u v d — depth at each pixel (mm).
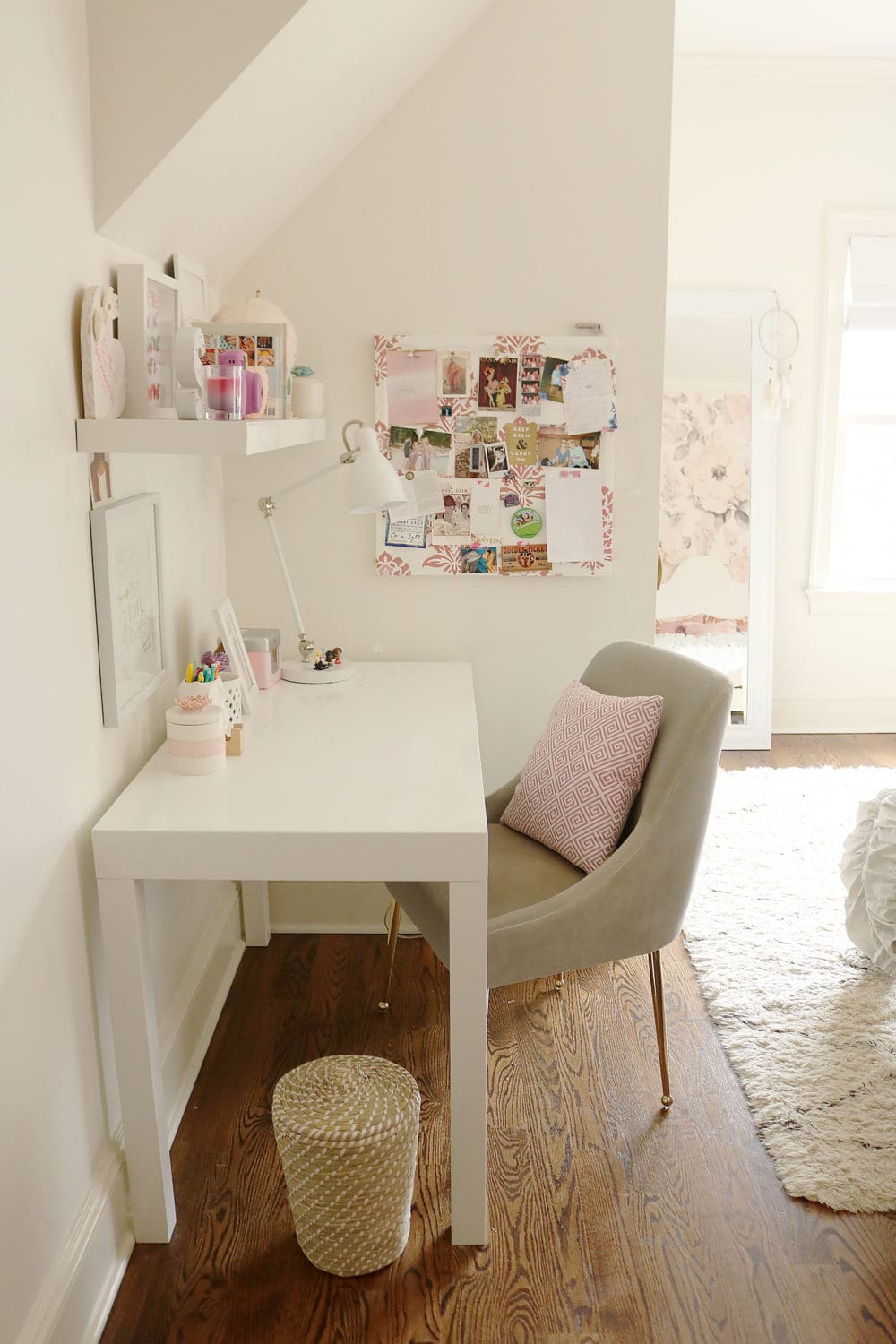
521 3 2734
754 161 4469
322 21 1917
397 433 2912
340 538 2980
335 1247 1854
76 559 1793
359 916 3133
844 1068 2422
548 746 2439
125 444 1788
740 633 4648
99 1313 1782
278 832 1798
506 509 2951
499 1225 2008
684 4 3709
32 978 1596
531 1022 2658
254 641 2686
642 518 2971
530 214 2830
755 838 3656
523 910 2104
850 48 4180
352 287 2865
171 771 2086
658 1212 2033
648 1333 1772
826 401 4633
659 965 2262
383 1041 2570
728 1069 2467
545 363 2885
